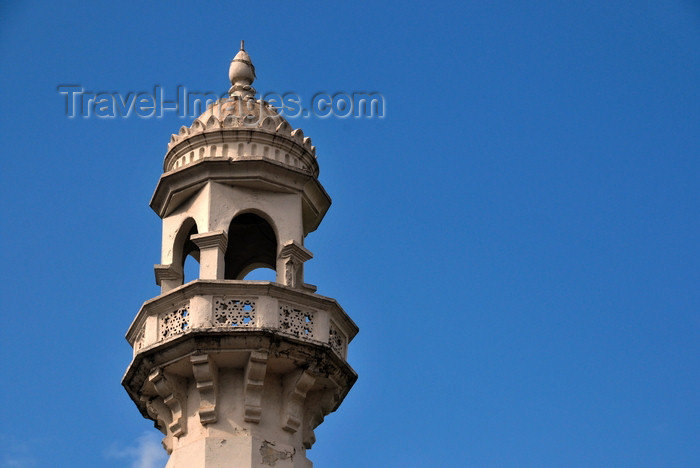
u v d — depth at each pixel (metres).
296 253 33.81
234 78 36.56
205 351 31.94
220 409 32.25
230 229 36.28
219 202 33.91
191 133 34.72
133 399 33.78
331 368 32.91
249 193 34.25
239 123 34.72
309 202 35.09
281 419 32.62
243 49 37.19
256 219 36.03
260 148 34.53
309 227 35.97
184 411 32.59
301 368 32.62
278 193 34.50
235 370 32.59
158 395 33.16
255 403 32.19
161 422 33.25
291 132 35.06
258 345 31.97
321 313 32.91
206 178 34.09
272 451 32.12
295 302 32.66
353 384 33.91
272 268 36.47
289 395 32.72
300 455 32.72
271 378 32.84
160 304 32.75
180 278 34.25
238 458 31.70
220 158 34.00
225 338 31.89
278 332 32.00
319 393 33.34
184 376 32.72
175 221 34.59
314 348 32.47
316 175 35.56
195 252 35.97
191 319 32.06
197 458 31.75
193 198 34.44
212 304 32.16
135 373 32.97
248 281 32.25
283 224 34.16
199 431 32.22
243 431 32.06
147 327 32.81
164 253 34.41
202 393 32.25
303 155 35.06
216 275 32.94
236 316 32.12
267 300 32.31
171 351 32.22
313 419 33.25
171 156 35.06
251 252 36.38
